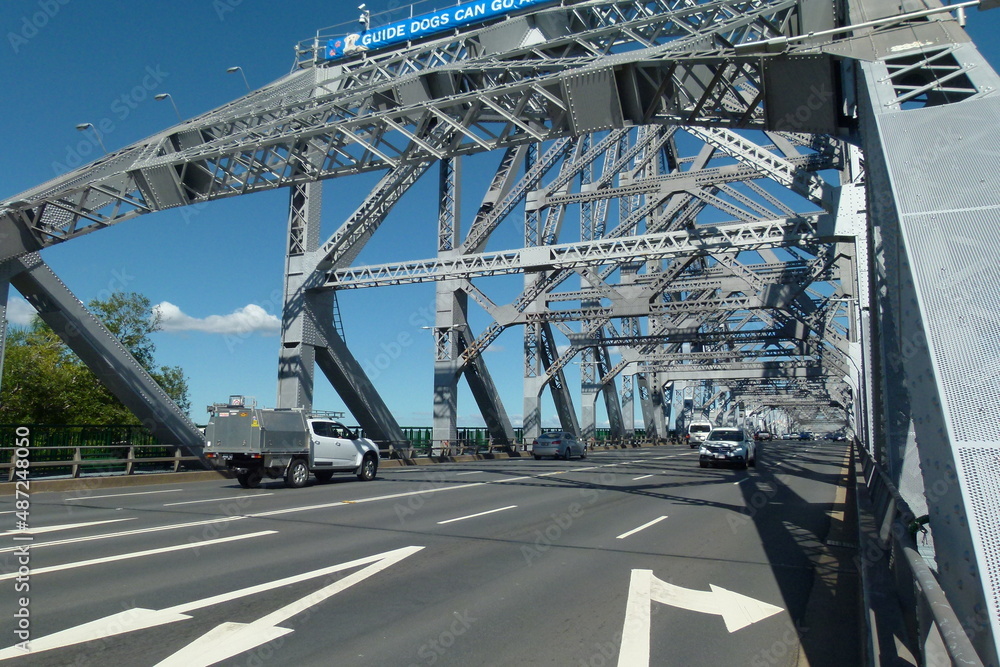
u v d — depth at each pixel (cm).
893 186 530
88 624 620
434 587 795
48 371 3073
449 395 3550
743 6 1532
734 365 5600
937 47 931
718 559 1000
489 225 3578
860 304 2209
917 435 452
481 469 2958
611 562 958
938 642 383
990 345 392
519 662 557
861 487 1524
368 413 3219
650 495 1875
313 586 781
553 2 1866
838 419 11831
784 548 1095
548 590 792
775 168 2341
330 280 3034
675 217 3838
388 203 2966
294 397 2836
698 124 1580
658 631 648
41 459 2014
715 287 3841
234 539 1067
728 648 606
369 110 1983
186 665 527
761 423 13450
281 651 566
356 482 2250
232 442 1964
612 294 3506
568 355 4294
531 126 1834
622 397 6159
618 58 1539
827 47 1220
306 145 1969
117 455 2270
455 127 1775
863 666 559
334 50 2456
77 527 1173
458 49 1909
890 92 855
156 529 1155
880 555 725
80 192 1962
